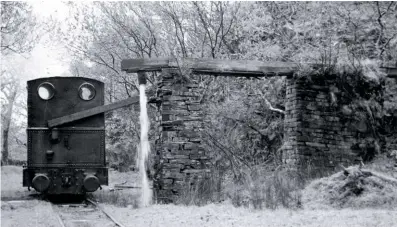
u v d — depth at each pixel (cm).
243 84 2006
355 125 1634
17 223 1009
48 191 1440
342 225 972
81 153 1488
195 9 2281
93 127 1508
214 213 1156
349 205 1232
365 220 1024
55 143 1475
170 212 1177
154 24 2419
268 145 1916
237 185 1490
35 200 1393
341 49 1816
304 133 1571
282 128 1878
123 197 1448
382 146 1656
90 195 1583
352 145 1622
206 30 2191
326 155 1585
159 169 1443
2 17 2306
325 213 1130
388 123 1683
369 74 1614
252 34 2052
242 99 1956
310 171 1505
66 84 1542
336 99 1616
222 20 2170
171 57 1439
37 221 1030
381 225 966
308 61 1680
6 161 3562
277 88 1919
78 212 1202
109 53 2470
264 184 1427
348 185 1280
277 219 1056
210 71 1466
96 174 1488
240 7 2189
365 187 1271
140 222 1028
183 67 1432
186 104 1441
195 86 1453
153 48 2438
